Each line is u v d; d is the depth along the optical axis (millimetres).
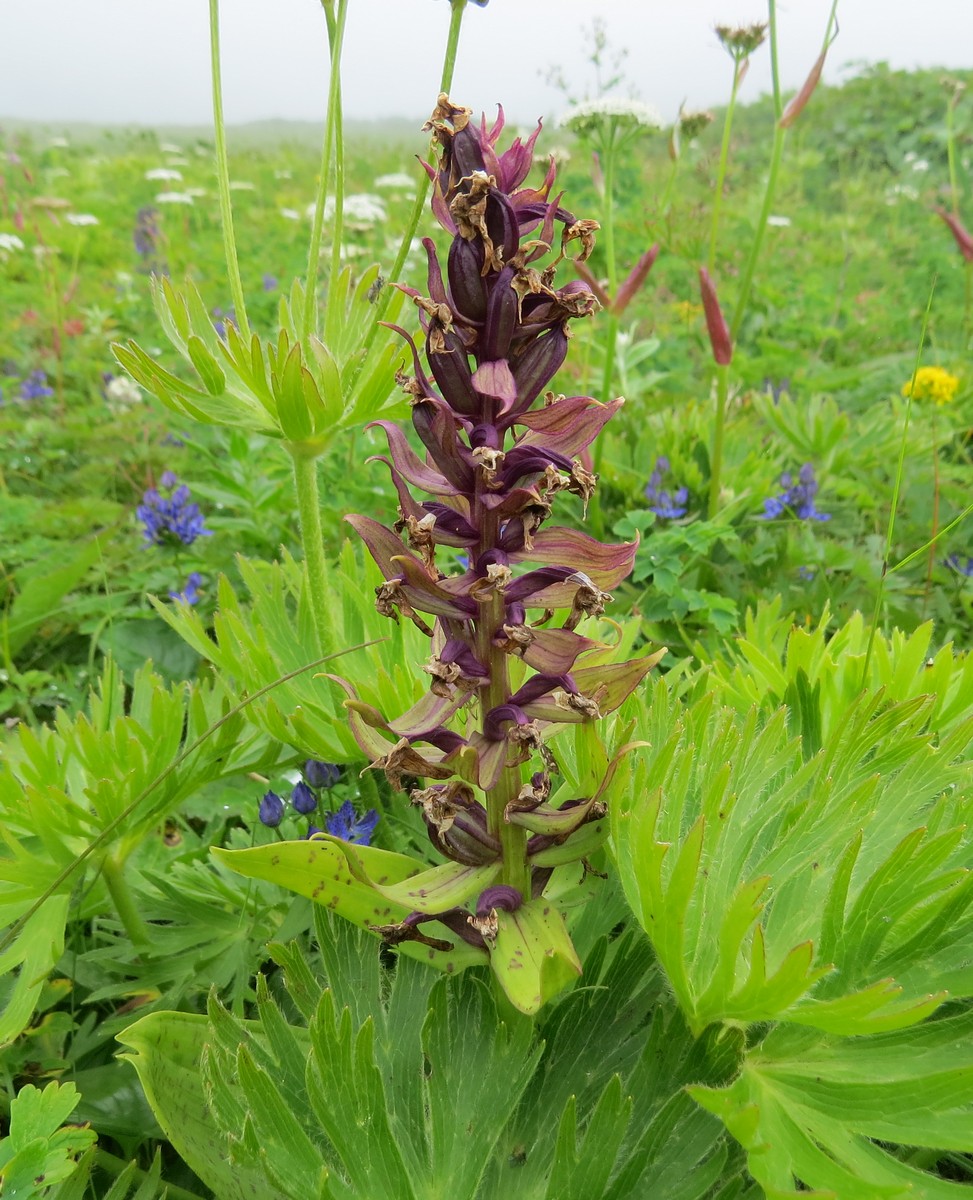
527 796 184
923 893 192
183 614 316
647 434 600
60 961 295
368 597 316
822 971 164
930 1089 176
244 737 309
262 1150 176
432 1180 192
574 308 165
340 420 272
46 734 295
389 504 529
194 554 520
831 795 223
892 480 571
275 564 342
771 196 497
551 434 174
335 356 286
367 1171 185
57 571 453
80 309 1021
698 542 440
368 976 218
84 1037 271
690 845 171
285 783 350
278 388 253
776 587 474
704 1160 192
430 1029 200
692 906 203
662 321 1003
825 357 984
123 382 726
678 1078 194
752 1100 185
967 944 196
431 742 184
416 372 166
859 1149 179
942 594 469
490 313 161
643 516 470
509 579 165
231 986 279
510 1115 194
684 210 1030
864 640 321
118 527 522
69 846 275
